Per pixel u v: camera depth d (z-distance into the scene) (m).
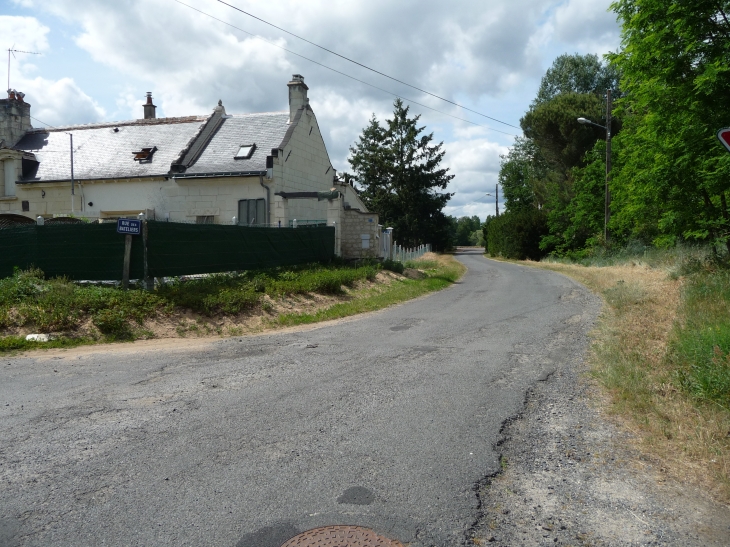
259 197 21.14
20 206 23.58
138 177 21.94
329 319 12.54
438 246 62.78
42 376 7.16
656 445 4.46
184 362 7.91
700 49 12.66
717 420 4.77
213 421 5.18
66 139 25.78
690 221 15.48
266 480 3.93
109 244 11.83
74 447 4.56
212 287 12.59
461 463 4.21
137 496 3.71
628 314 10.41
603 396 5.83
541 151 45.28
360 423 5.09
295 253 17.72
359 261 20.89
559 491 3.78
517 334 9.62
